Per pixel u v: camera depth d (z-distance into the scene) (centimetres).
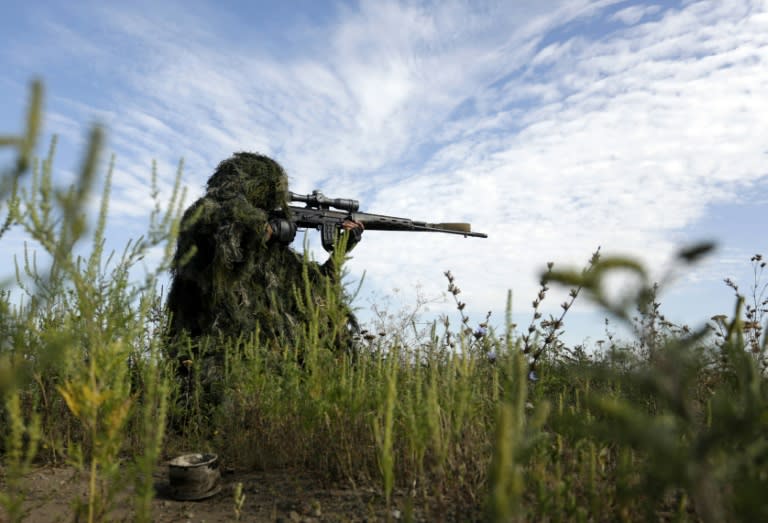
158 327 381
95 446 188
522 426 150
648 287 100
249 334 455
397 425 273
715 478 106
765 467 130
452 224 723
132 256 197
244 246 463
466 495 236
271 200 508
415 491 260
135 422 353
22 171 149
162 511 274
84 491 284
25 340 230
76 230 179
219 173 498
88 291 190
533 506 199
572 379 303
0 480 290
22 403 328
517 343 174
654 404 217
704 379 227
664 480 105
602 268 98
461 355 261
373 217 611
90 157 172
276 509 268
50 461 327
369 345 396
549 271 101
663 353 105
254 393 359
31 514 251
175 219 199
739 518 107
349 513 248
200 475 291
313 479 305
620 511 183
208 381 434
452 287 352
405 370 320
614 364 116
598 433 110
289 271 497
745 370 135
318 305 319
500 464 107
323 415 304
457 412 228
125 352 205
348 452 282
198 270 466
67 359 198
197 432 405
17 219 174
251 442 355
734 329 145
